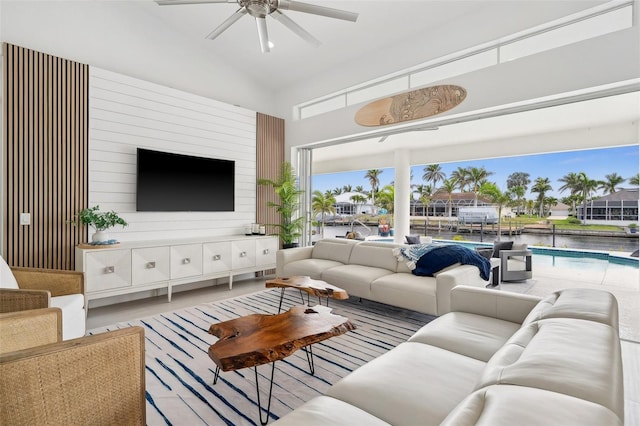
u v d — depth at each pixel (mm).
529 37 3611
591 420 603
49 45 3740
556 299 1692
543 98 3395
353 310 3672
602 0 3064
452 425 653
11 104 3375
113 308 3775
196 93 5020
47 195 3584
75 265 3744
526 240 10125
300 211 6184
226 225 5219
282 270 4426
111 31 4199
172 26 4734
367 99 5094
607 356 881
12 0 3516
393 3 3955
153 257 3895
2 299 2102
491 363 1089
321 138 5520
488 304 2207
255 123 5629
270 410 1871
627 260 7195
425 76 4453
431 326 2004
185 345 2709
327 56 5125
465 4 3824
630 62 2879
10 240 3367
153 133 4410
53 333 1825
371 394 1279
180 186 4586
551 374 790
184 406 1899
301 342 1861
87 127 3859
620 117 5367
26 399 1186
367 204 13000
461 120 4199
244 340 1848
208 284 4992
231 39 4891
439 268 3469
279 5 2615
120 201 4117
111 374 1402
